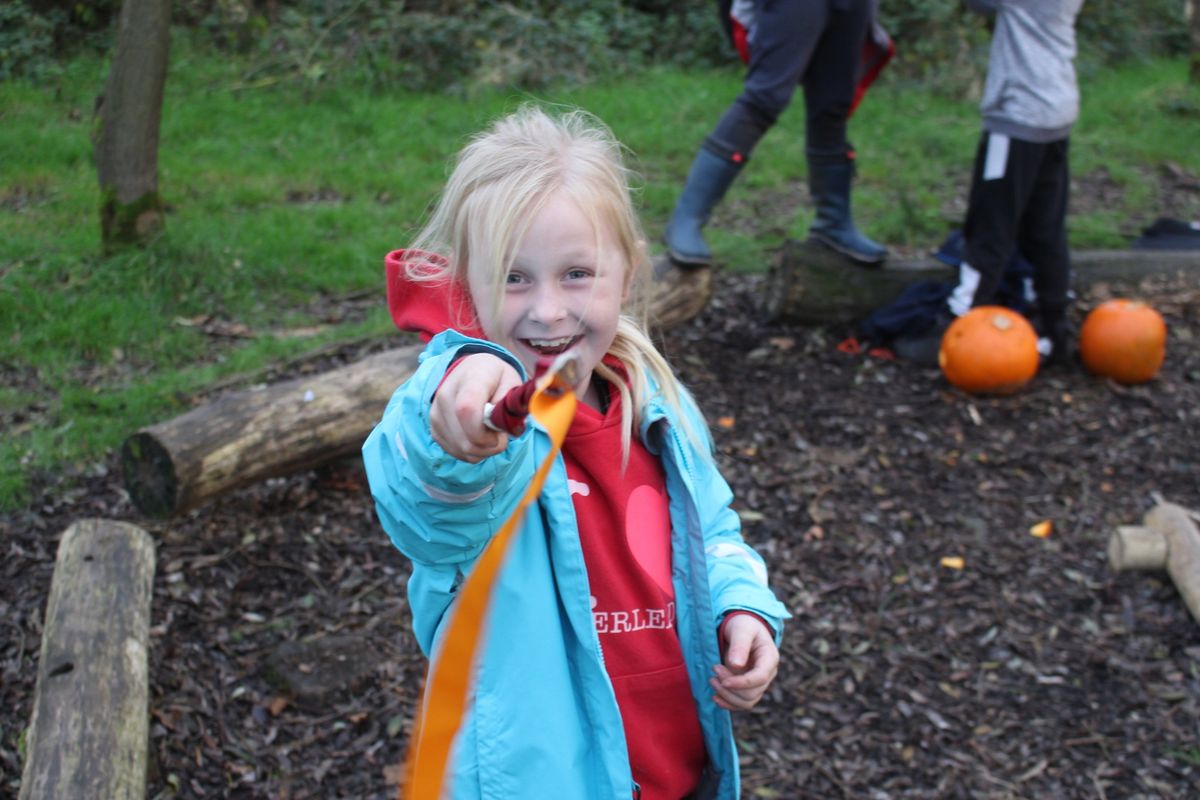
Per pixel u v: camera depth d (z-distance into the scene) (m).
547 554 1.67
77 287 5.56
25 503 4.09
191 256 5.90
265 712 3.33
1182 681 3.69
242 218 6.60
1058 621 3.99
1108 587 4.15
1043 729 3.51
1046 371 5.75
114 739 2.82
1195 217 8.08
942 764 3.38
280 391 4.09
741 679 1.70
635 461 1.81
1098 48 13.31
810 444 5.00
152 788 3.01
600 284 1.63
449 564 1.57
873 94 10.80
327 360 5.22
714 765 1.81
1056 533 4.47
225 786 3.07
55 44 9.71
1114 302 5.70
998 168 5.32
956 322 5.50
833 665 3.76
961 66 11.15
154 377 5.01
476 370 1.33
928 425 5.20
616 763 1.66
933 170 8.84
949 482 4.79
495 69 9.90
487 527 1.52
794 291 5.91
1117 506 4.65
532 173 1.59
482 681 1.63
